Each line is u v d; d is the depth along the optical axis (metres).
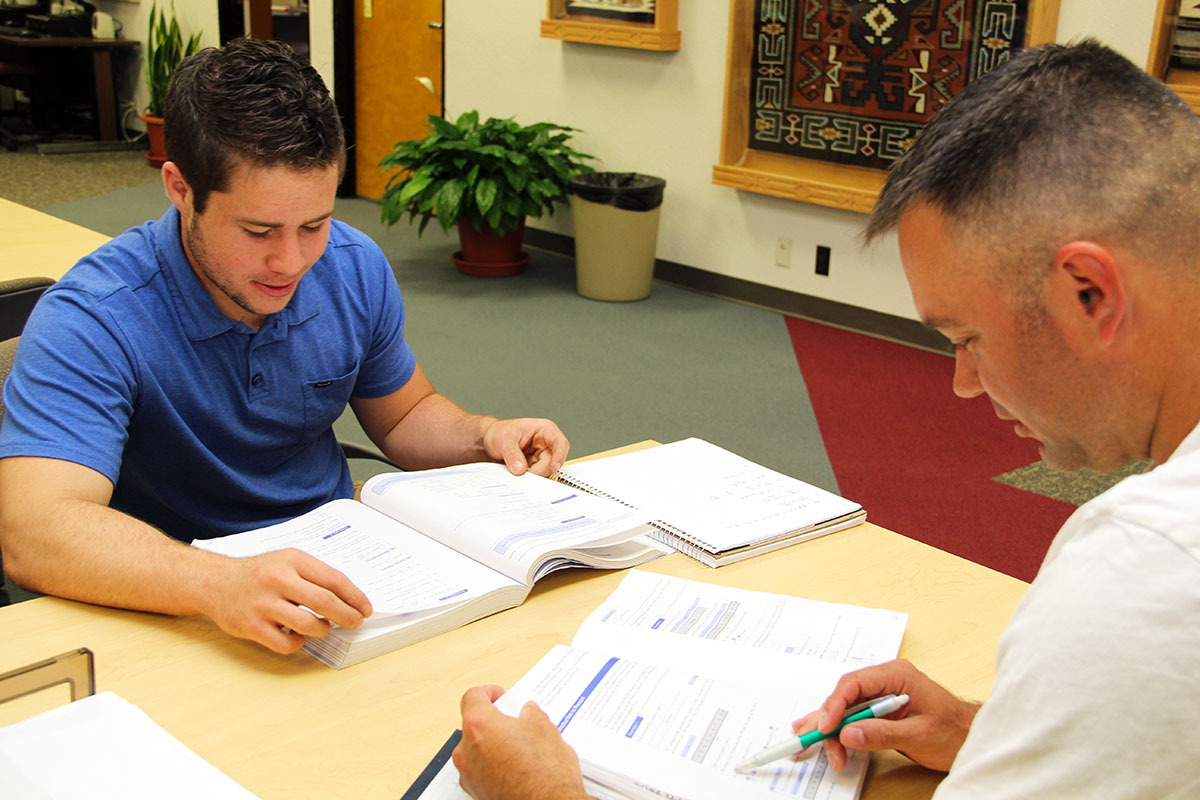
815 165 4.38
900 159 0.75
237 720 0.93
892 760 0.92
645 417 3.56
